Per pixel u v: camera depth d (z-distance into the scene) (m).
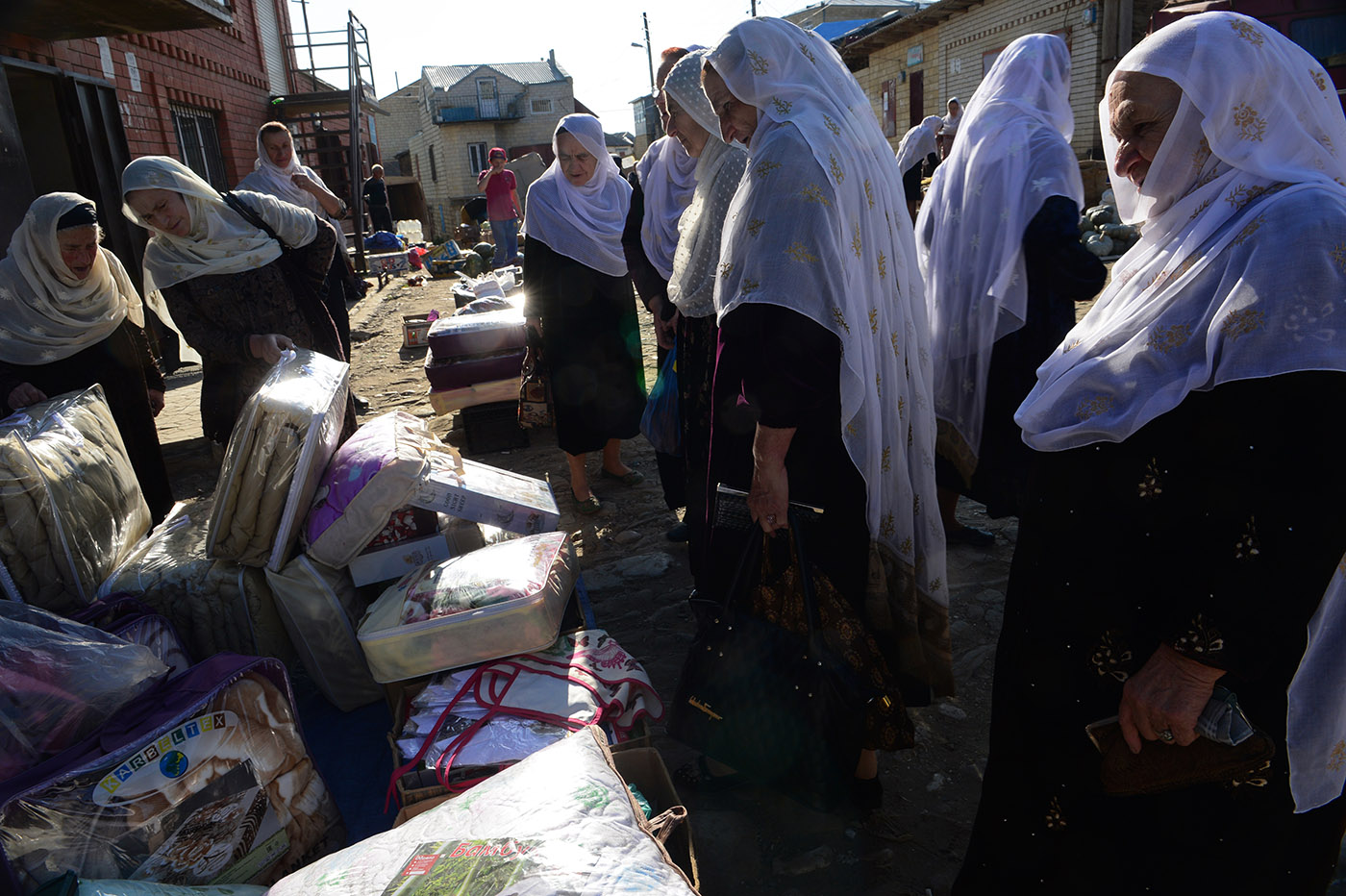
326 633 2.73
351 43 16.06
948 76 18.88
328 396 2.95
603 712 2.28
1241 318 1.26
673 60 3.52
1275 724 1.37
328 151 17.70
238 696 2.01
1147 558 1.45
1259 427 1.27
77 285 3.48
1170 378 1.37
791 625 2.11
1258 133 1.33
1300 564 1.26
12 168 4.91
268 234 3.76
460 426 6.14
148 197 3.40
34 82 7.40
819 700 1.99
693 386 3.05
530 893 1.34
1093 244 10.53
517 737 2.16
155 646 2.43
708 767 2.57
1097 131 14.28
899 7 33.28
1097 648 1.52
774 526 2.06
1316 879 1.50
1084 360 1.52
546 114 43.88
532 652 2.43
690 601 2.23
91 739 1.87
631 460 5.34
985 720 2.79
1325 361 1.21
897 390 2.18
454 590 2.44
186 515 3.12
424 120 44.25
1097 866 1.59
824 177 1.93
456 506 2.86
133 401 3.76
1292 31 8.78
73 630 2.05
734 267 2.00
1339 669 1.40
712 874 2.25
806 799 2.06
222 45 12.45
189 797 1.88
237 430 2.69
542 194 4.15
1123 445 1.44
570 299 4.16
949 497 3.79
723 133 2.20
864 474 2.07
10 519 2.36
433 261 17.12
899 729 2.14
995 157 3.17
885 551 2.24
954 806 2.43
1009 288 3.13
